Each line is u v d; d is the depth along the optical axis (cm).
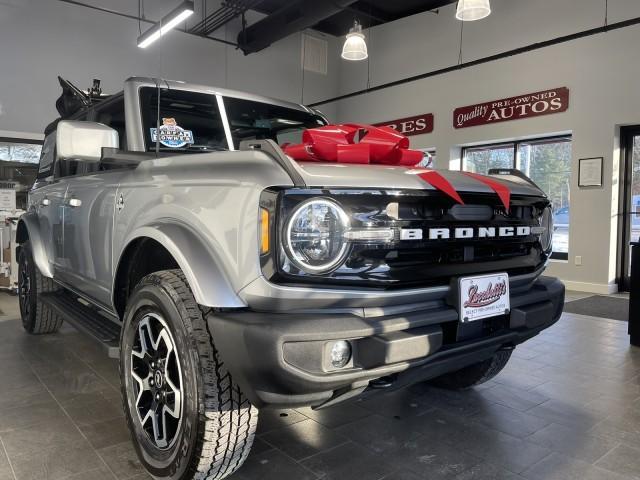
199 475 150
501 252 179
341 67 1153
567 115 730
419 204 149
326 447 195
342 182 137
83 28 844
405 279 144
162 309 156
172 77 947
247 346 127
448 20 896
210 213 146
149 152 200
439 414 230
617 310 529
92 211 227
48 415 223
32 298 341
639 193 684
